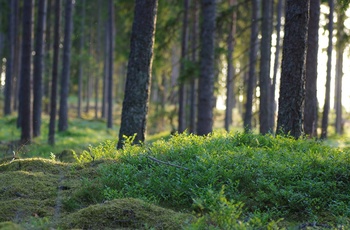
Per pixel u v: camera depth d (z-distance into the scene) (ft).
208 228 21.02
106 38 160.25
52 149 59.00
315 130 57.21
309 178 28.09
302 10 37.06
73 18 151.94
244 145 34.14
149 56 40.70
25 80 68.44
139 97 40.24
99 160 31.60
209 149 32.07
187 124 110.63
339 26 79.10
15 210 23.70
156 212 23.09
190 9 87.45
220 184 26.48
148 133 100.63
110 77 122.31
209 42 65.41
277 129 38.24
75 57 149.07
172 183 26.48
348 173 28.60
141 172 28.09
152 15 40.65
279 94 38.34
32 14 69.00
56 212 24.02
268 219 24.48
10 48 135.74
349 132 136.67
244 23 91.40
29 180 27.71
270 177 27.91
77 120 138.51
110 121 122.52
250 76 76.64
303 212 25.48
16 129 96.02
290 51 37.52
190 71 69.41
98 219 22.27
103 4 160.97
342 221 23.84
